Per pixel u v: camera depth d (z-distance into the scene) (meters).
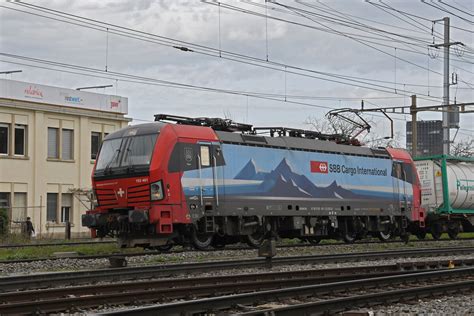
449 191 38.78
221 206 25.39
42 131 47.47
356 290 15.03
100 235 25.02
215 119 26.58
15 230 41.03
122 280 17.00
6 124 45.72
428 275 16.86
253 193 26.67
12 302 13.14
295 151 28.77
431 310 12.88
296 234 29.45
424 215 35.38
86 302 12.85
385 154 33.50
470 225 41.22
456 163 40.44
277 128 28.88
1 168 45.09
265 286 15.57
